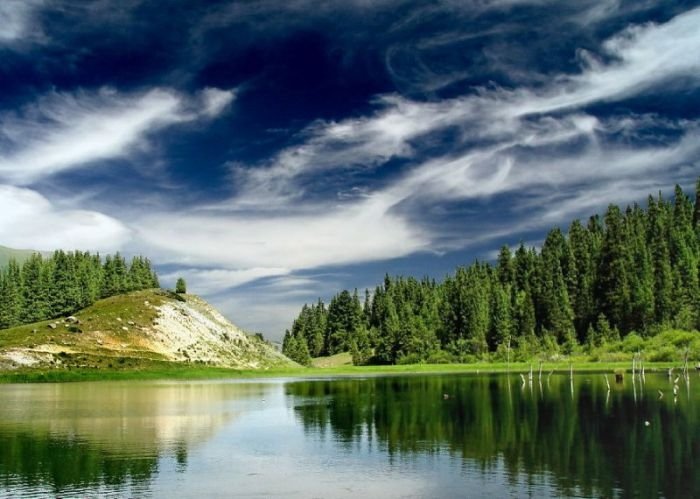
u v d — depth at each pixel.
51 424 58.47
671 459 37.53
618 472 34.16
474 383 110.75
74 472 36.72
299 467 37.44
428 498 29.69
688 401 68.81
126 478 35.09
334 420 59.50
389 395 88.50
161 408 73.00
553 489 30.73
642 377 99.25
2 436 51.12
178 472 36.53
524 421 55.50
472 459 38.59
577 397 76.50
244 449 43.94
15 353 146.00
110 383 127.44
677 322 164.88
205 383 127.44
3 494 31.88
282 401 81.31
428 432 50.38
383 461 38.72
